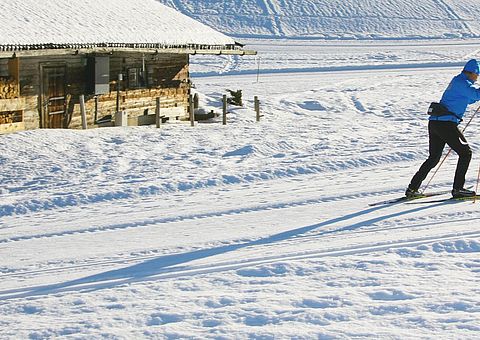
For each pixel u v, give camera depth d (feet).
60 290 26.81
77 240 35.50
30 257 32.45
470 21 319.68
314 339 20.06
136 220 39.50
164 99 99.19
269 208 41.22
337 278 25.93
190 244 33.32
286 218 38.17
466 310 21.79
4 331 21.98
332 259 28.37
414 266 27.07
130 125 93.50
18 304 24.79
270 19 302.45
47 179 55.26
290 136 76.28
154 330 21.30
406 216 37.04
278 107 125.08
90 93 86.02
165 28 94.48
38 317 23.31
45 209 44.96
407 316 21.44
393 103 130.31
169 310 23.17
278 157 62.54
